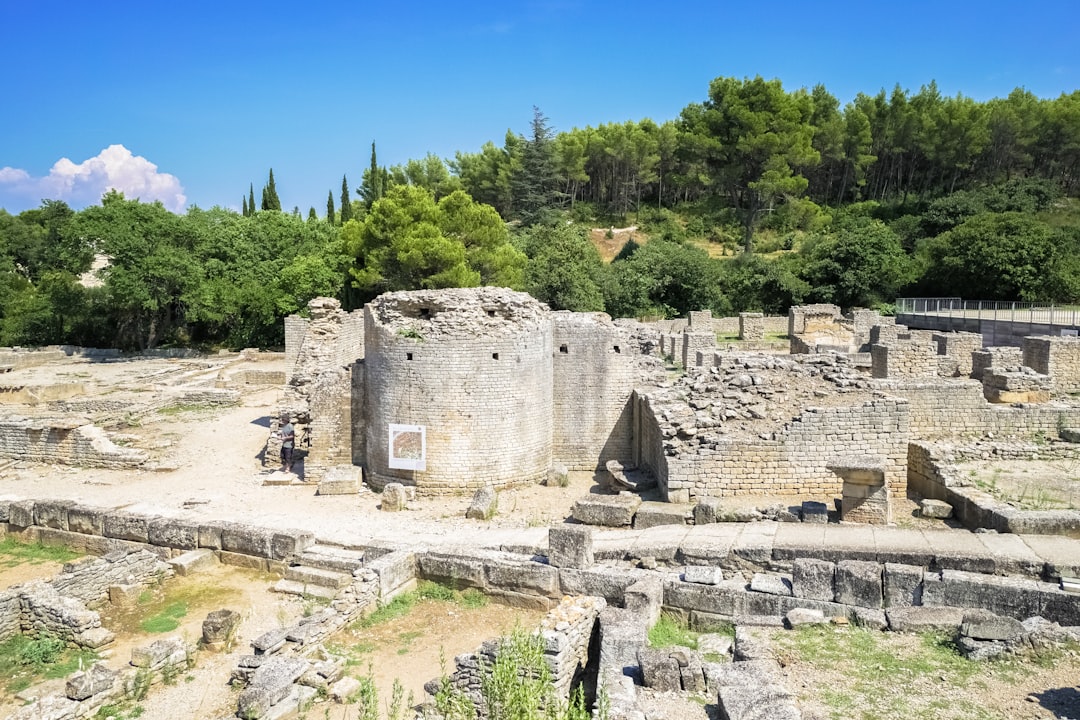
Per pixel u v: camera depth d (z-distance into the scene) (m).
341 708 11.99
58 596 15.78
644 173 101.69
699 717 9.58
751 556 15.00
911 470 20.00
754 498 19.41
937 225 79.62
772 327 63.69
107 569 17.36
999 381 25.25
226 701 12.70
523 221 86.38
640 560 15.77
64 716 11.81
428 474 23.39
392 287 50.47
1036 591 12.18
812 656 11.09
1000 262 62.06
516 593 15.84
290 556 18.56
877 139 100.88
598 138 103.94
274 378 45.81
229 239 67.25
